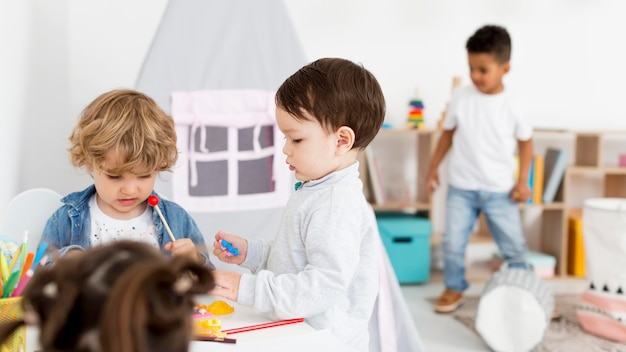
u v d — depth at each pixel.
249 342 0.79
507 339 1.95
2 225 1.17
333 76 0.91
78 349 0.41
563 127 2.94
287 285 0.86
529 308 1.93
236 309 0.94
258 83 1.54
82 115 1.03
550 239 2.86
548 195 2.75
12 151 1.28
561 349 1.97
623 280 2.03
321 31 2.72
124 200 1.01
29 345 0.74
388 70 2.80
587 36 2.92
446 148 2.47
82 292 0.42
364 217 0.95
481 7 2.84
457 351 1.98
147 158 0.98
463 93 2.42
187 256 0.46
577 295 2.55
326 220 0.89
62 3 2.08
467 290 2.62
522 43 2.88
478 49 2.26
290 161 0.93
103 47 2.39
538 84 2.90
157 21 2.45
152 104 1.04
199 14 1.51
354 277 0.96
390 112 2.82
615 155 2.98
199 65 1.51
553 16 2.89
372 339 1.50
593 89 2.95
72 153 1.02
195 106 1.50
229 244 1.00
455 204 2.43
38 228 1.10
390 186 2.87
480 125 2.36
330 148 0.92
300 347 0.77
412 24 2.80
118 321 0.39
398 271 2.68
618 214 2.01
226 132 1.53
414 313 2.35
